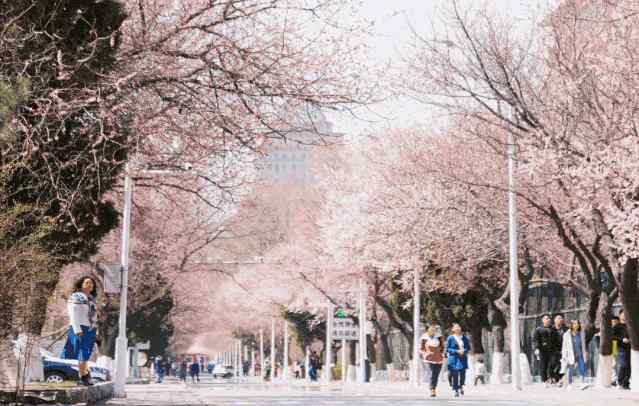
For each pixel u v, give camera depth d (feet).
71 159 64.54
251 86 69.77
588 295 112.27
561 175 95.20
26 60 57.26
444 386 140.15
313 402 82.02
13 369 66.90
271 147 77.66
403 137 147.84
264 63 69.31
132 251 164.35
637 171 87.15
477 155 128.77
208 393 107.34
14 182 62.28
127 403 72.18
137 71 64.85
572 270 129.90
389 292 196.34
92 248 73.36
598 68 89.81
